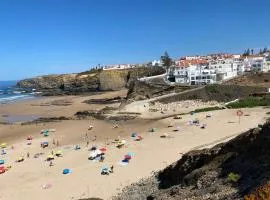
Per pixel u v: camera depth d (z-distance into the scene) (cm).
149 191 4428
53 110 14938
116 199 4503
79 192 5138
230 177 3172
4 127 10806
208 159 4081
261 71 18788
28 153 7450
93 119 11206
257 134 3781
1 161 6856
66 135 9081
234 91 12744
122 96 18538
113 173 5775
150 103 12062
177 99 12338
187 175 3828
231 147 3956
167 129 8831
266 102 11144
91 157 6675
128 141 7862
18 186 5606
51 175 5984
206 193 3142
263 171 2984
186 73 17088
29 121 11800
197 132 8181
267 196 2209
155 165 5988
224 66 18025
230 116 9625
